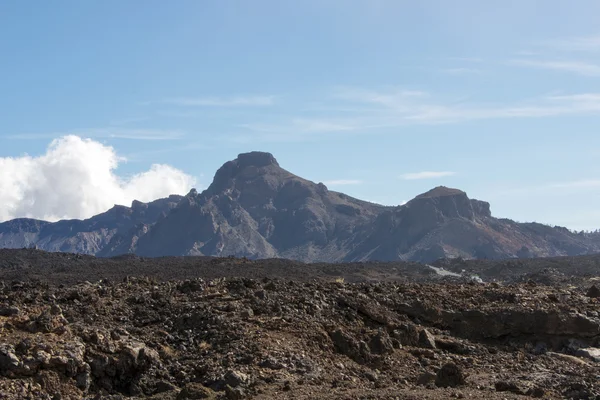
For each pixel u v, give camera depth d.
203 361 26.47
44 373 23.28
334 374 26.06
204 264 94.88
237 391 22.59
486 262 151.25
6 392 22.16
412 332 31.91
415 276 117.38
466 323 34.66
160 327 29.78
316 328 29.66
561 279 84.44
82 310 30.45
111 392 24.59
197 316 30.12
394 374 27.58
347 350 28.77
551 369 29.50
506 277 121.56
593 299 39.78
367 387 24.77
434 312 34.81
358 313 33.25
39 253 102.94
